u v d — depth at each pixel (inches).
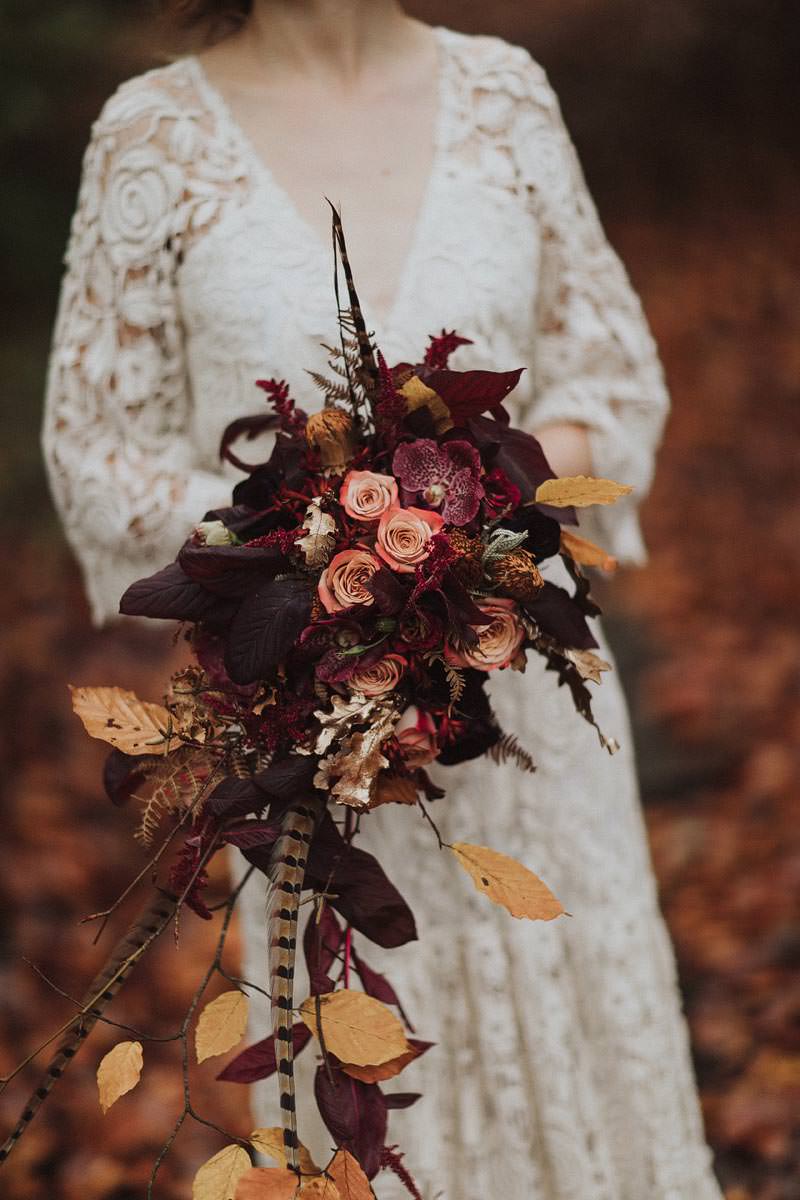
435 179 71.5
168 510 71.0
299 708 60.8
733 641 184.2
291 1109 56.4
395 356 69.5
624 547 76.7
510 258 71.6
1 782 155.9
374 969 71.4
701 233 377.1
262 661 60.0
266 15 72.4
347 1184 58.6
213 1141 104.0
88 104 236.8
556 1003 72.4
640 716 167.6
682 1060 76.6
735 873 132.7
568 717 73.0
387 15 73.4
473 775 71.7
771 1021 111.2
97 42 215.8
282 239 70.1
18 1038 115.2
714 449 253.0
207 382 71.0
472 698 62.1
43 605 202.8
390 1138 72.3
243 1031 61.4
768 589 198.4
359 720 59.8
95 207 71.9
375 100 72.4
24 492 219.6
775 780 146.0
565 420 74.2
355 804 59.1
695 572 208.5
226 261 69.9
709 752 156.6
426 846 71.7
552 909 61.9
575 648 63.3
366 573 59.8
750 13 419.5
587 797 73.4
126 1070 59.3
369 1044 59.6
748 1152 99.7
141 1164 102.4
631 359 75.4
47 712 174.4
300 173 71.1
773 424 260.4
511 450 64.4
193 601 61.2
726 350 301.4
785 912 125.3
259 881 73.2
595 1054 74.2
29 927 130.3
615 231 389.4
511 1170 72.7
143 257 70.7
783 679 169.5
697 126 422.3
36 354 232.7
